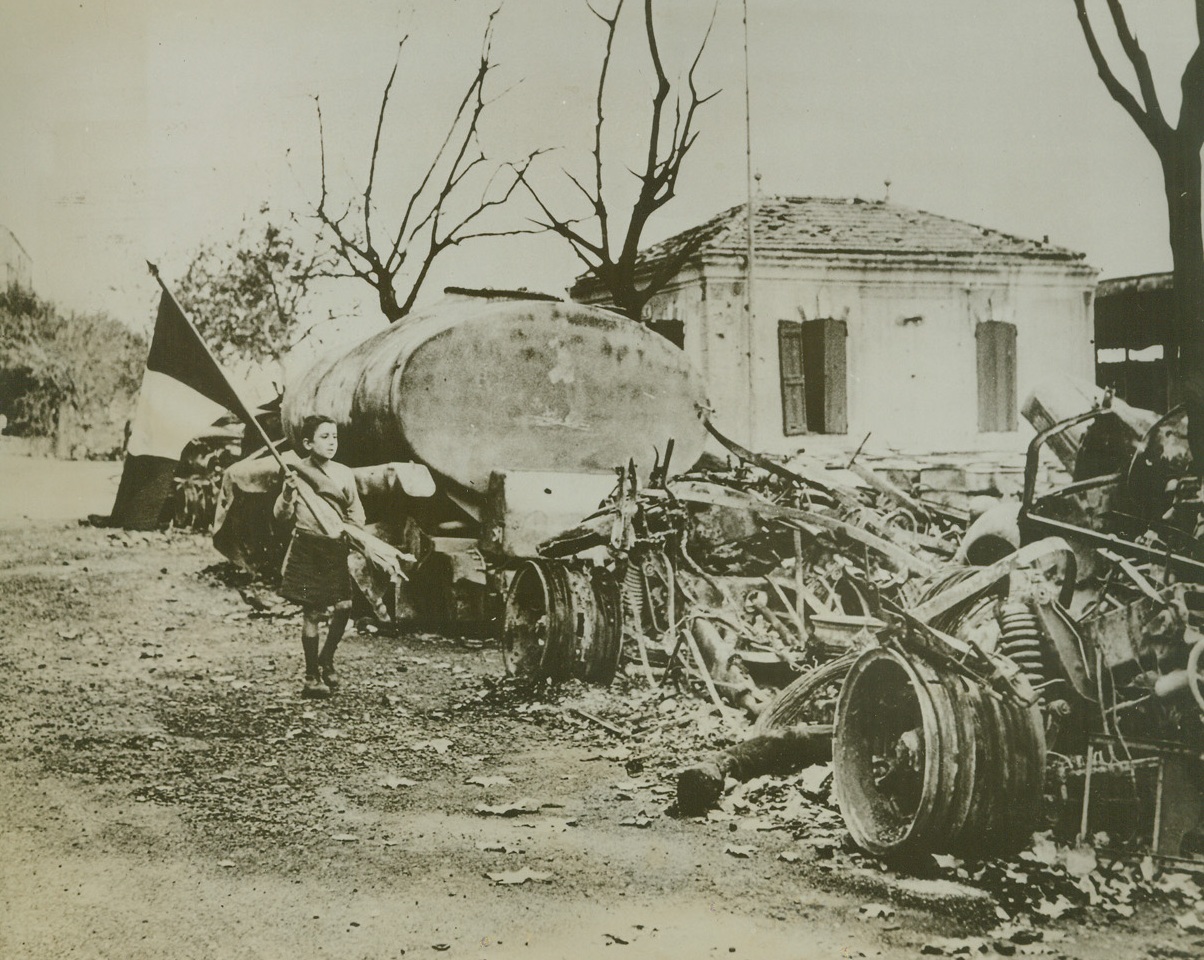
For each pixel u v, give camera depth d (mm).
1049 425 5906
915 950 3953
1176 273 6578
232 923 4211
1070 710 4539
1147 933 4016
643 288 9266
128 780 5562
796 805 5133
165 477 9406
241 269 9055
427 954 3992
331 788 5480
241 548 9305
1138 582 4668
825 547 7137
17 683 6883
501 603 7777
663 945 4027
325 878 4590
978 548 5703
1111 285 8305
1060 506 5352
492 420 8047
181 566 9602
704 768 5105
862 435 9312
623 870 4578
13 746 5938
